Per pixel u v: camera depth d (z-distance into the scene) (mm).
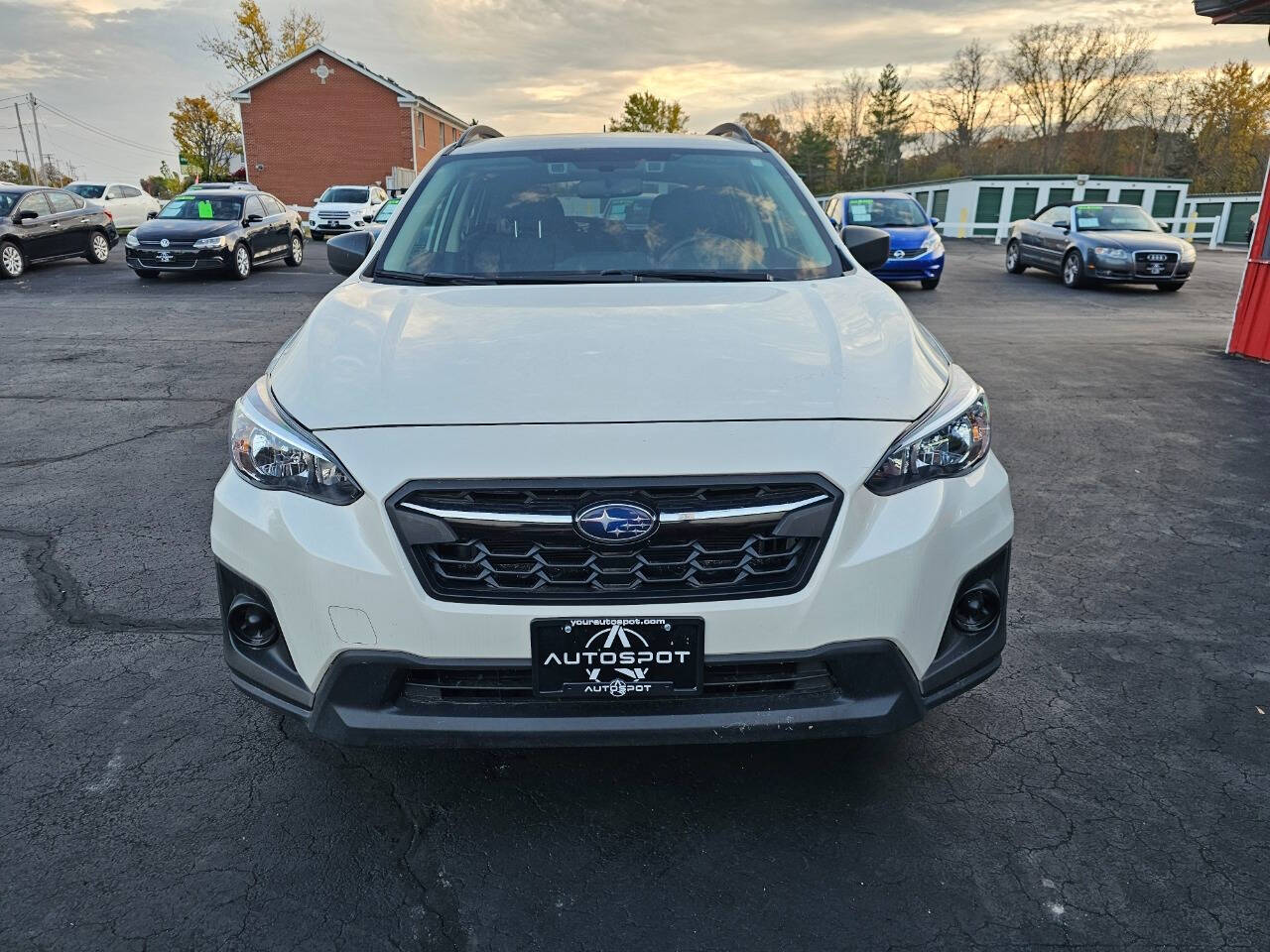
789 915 1962
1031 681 2914
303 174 40812
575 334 2275
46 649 3082
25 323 10516
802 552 1898
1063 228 15641
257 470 2043
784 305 2537
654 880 2062
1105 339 9781
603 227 3098
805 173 80375
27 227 15852
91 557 3852
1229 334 9484
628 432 1893
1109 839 2199
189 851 2141
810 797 2342
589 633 1867
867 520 1922
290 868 2090
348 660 1922
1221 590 3600
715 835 2205
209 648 3102
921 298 13750
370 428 1943
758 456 1869
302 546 1925
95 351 8781
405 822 2244
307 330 2461
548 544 1862
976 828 2234
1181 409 6605
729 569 1881
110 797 2326
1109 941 1896
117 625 3260
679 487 1846
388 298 2656
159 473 5008
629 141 3607
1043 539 4113
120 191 26688
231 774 2420
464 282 2863
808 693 1970
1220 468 5199
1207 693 2852
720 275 2896
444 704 1948
